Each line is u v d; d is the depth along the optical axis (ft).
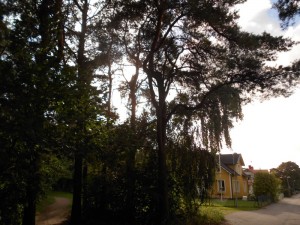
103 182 53.78
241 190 187.52
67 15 45.39
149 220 52.13
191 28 52.75
